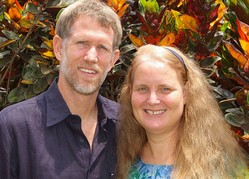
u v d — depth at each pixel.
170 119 1.19
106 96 1.71
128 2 1.69
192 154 1.19
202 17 1.50
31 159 1.18
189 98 1.24
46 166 1.17
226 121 1.38
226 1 1.67
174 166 1.20
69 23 1.21
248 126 1.37
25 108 1.21
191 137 1.21
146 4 1.55
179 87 1.20
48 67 1.57
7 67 1.68
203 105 1.24
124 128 1.29
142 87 1.19
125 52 1.56
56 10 1.58
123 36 1.61
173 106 1.18
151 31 1.51
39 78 1.58
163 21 1.54
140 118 1.21
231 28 1.57
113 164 1.26
